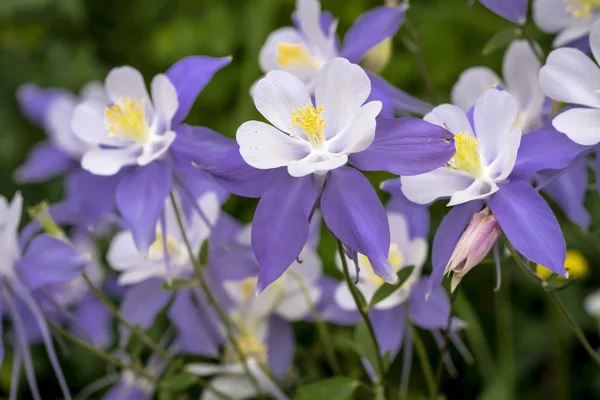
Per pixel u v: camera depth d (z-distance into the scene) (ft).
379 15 1.71
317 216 1.80
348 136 1.47
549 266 1.44
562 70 1.51
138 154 1.61
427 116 1.52
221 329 1.81
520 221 1.46
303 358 2.00
